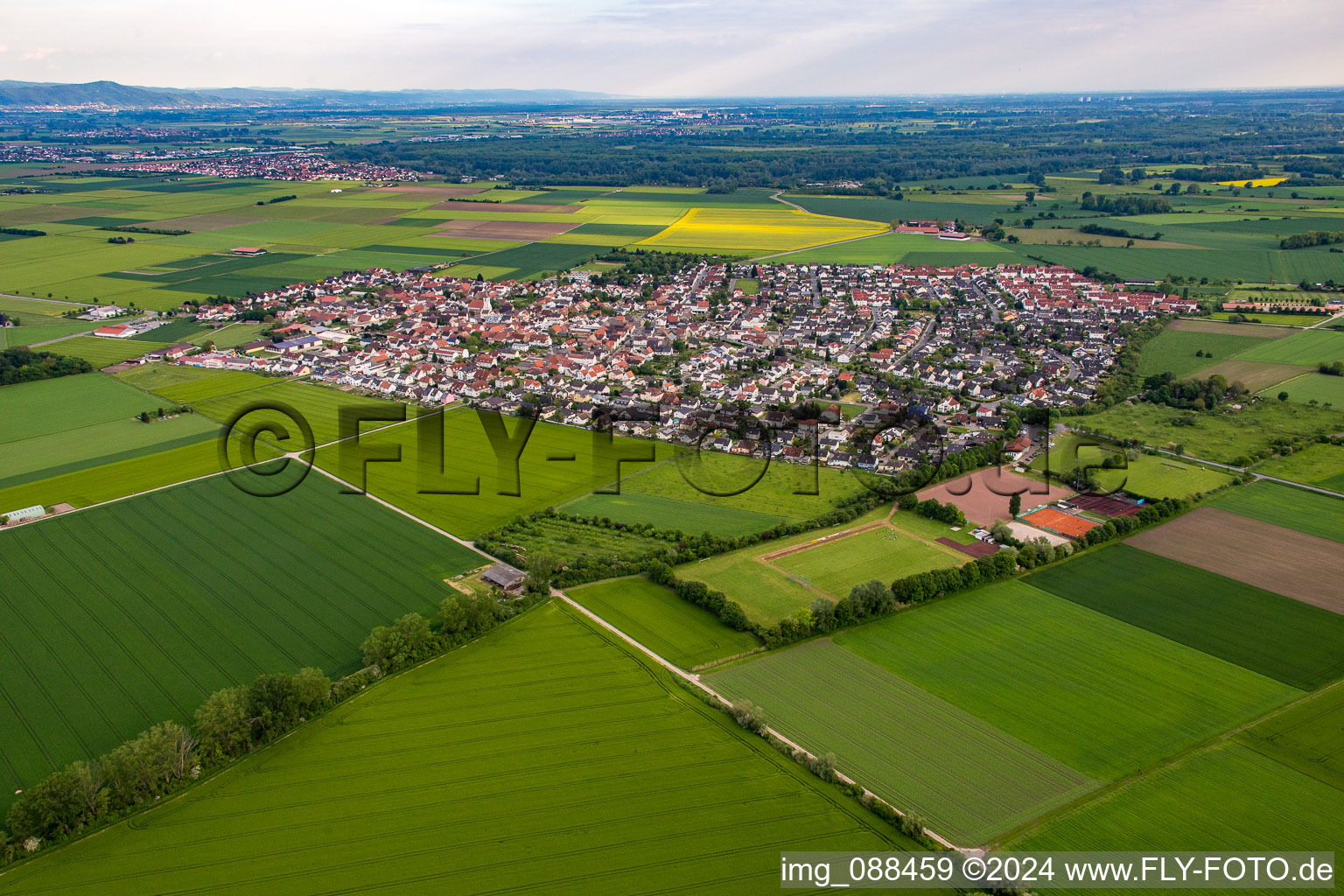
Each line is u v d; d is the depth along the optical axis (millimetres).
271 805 116625
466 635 152625
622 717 133750
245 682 142250
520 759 124812
